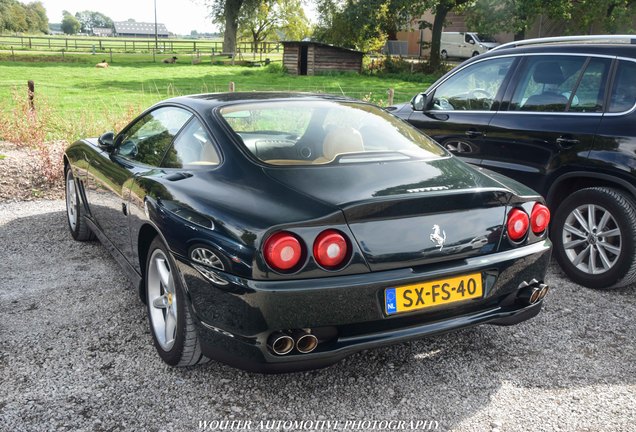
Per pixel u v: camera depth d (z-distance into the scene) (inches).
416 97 223.8
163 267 122.0
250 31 2731.3
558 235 182.2
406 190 106.8
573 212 177.9
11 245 202.7
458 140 210.7
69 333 138.3
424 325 108.6
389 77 1393.9
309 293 97.3
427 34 1923.0
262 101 138.7
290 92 152.9
